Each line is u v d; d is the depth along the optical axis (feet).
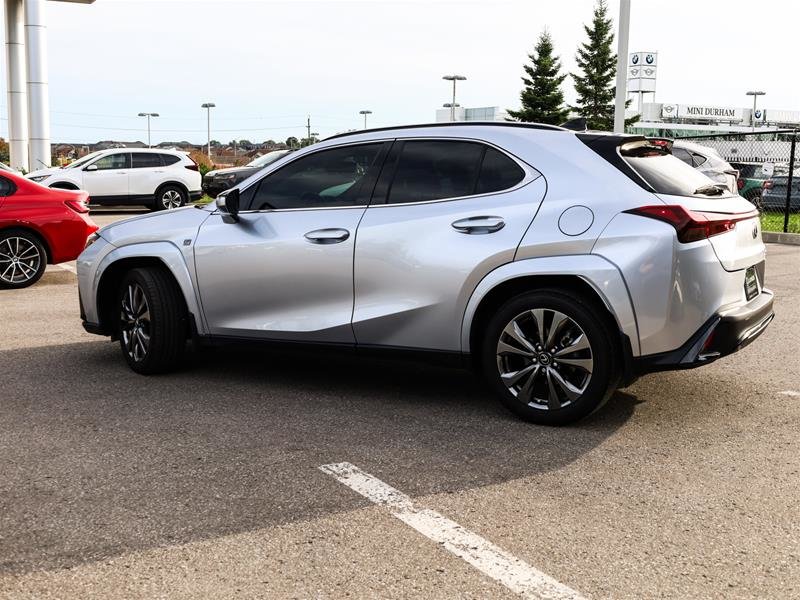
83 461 13.78
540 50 241.55
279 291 17.52
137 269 19.25
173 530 11.18
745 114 328.90
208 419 16.08
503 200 15.62
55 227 34.81
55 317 27.48
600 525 11.30
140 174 74.84
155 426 15.65
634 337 14.46
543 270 14.85
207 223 18.71
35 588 9.66
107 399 17.49
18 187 34.73
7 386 18.54
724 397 17.60
